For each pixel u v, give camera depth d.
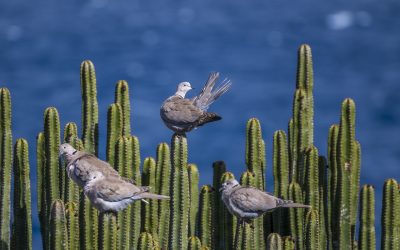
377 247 47.59
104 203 16.22
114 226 16.42
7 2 134.62
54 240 17.09
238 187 17.52
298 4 133.50
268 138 79.06
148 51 113.69
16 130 79.81
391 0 131.62
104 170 16.59
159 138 75.25
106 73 103.56
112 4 135.75
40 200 19.47
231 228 18.73
